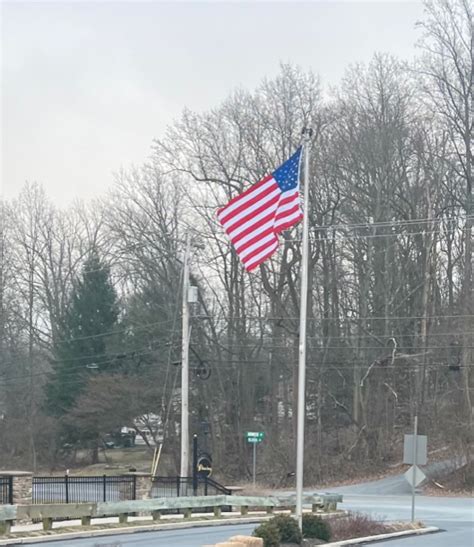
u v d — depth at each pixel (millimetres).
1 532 20609
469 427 45688
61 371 65875
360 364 51281
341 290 52344
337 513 28922
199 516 27531
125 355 58031
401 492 44219
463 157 49219
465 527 27031
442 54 48750
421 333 49500
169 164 51844
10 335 69312
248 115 50438
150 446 59531
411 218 49281
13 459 65500
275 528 18734
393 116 49562
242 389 56469
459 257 51375
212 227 52188
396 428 53312
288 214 19250
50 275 70250
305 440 52750
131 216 54562
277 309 52375
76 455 65875
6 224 68875
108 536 22500
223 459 55562
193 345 53875
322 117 49688
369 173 49312
